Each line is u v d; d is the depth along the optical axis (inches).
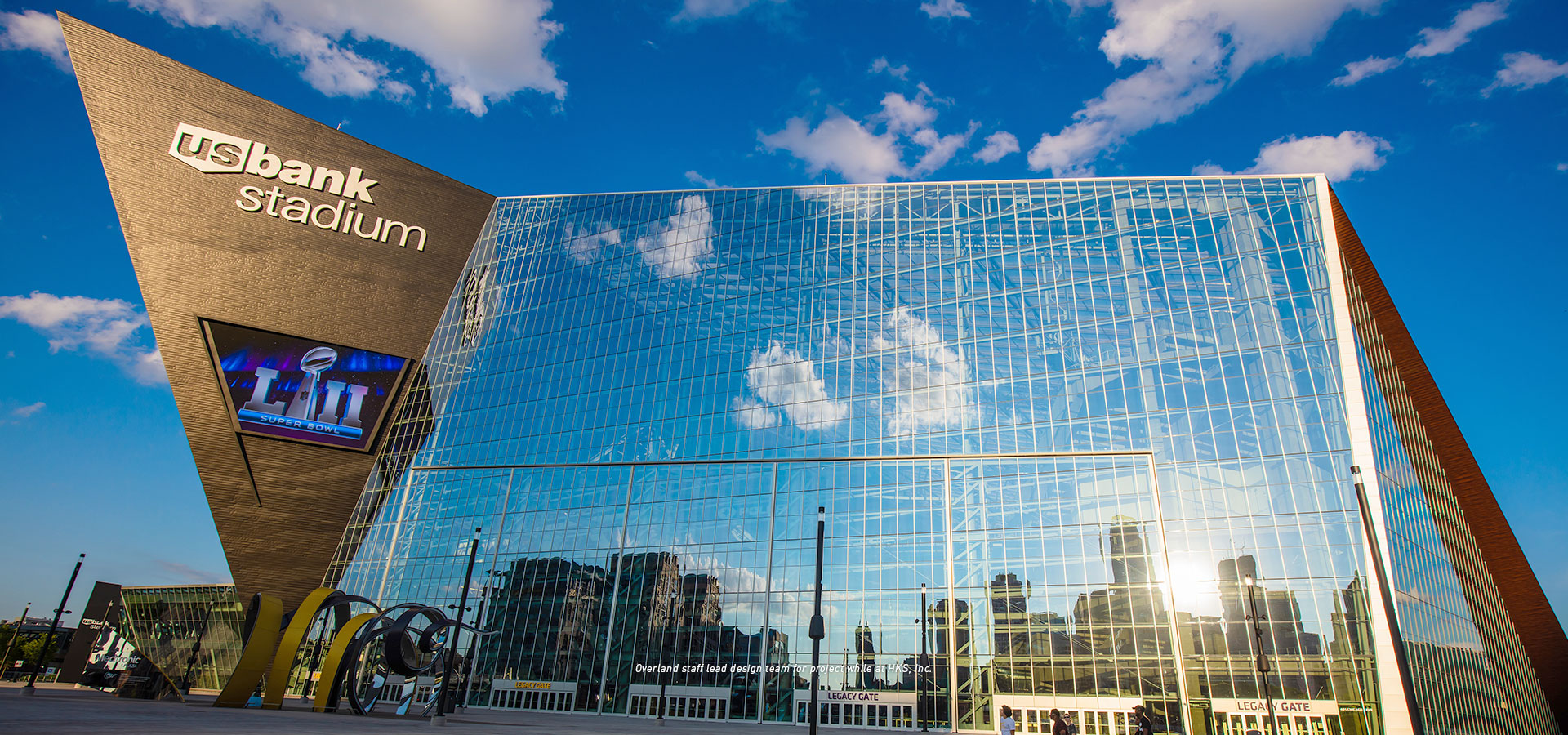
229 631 2741.1
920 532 2559.1
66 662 3555.6
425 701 2819.9
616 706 2687.0
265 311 3002.0
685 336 3289.9
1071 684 2192.4
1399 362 2662.4
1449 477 2861.7
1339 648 1950.1
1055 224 2780.5
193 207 2928.2
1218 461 2265.0
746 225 3393.2
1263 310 2370.8
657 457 3075.8
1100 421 2458.2
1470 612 2556.6
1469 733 2133.4
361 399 3157.0
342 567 2992.1
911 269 2962.6
